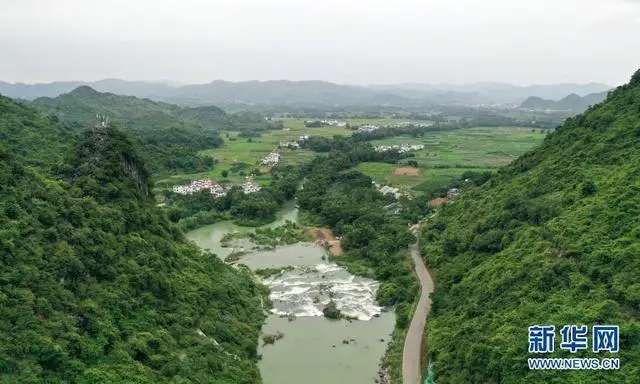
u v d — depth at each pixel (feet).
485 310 217.36
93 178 251.19
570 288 189.37
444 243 334.24
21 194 204.85
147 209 278.05
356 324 285.02
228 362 216.74
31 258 182.70
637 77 331.16
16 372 148.87
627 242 192.34
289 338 267.39
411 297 300.61
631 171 234.99
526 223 261.65
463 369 192.34
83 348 170.71
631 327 157.79
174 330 214.07
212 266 305.32
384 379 223.30
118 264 217.36
